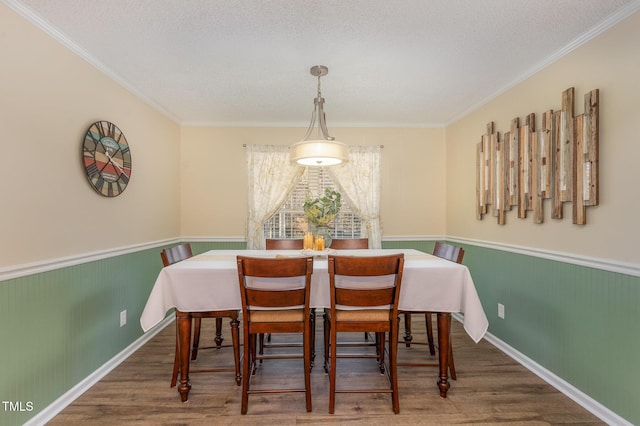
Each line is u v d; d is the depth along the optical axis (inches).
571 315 79.2
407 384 84.0
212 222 148.7
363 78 101.3
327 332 89.3
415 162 152.3
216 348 105.0
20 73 65.0
